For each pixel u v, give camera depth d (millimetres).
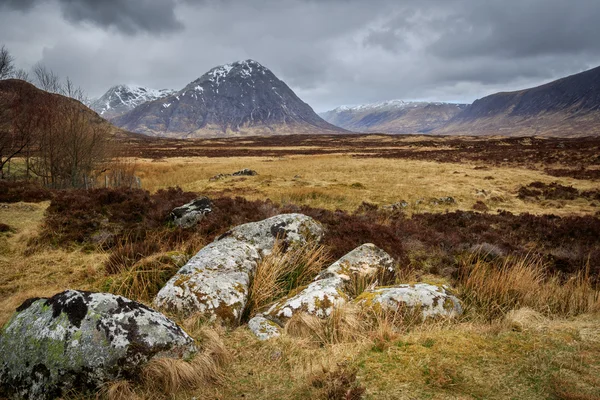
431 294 5160
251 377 3607
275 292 6160
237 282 5488
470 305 5633
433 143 84000
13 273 7926
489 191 22359
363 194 20875
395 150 65500
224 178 27719
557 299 5742
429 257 9062
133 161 31797
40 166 24391
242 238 7762
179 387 3369
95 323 3445
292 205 13914
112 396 3176
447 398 3000
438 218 14641
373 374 3406
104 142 25375
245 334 4543
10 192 14938
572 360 3529
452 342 3969
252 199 18641
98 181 25625
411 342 4008
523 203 19844
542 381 3193
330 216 12555
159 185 26156
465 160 42250
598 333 4199
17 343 3463
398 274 7492
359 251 6977
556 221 13969
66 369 3229
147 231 10430
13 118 23391
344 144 97375
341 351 3973
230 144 106625
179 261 7062
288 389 3338
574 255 9281
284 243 7762
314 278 6559
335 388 3084
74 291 3768
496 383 3195
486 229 12570
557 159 37375
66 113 23359
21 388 3293
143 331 3566
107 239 9883
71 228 10500
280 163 41625
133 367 3355
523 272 6707
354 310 4770
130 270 6664
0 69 23250
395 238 9812
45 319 3520
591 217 14586
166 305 4992
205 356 3719
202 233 10070
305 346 4211
